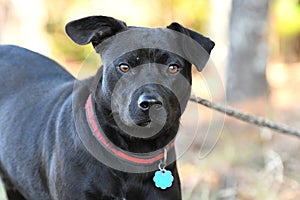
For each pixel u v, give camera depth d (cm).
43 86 564
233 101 958
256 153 879
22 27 1448
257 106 948
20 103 561
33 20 1475
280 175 837
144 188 485
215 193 801
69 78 576
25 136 539
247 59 949
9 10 1418
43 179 524
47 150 509
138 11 1767
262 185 805
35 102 550
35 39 1490
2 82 586
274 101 1365
